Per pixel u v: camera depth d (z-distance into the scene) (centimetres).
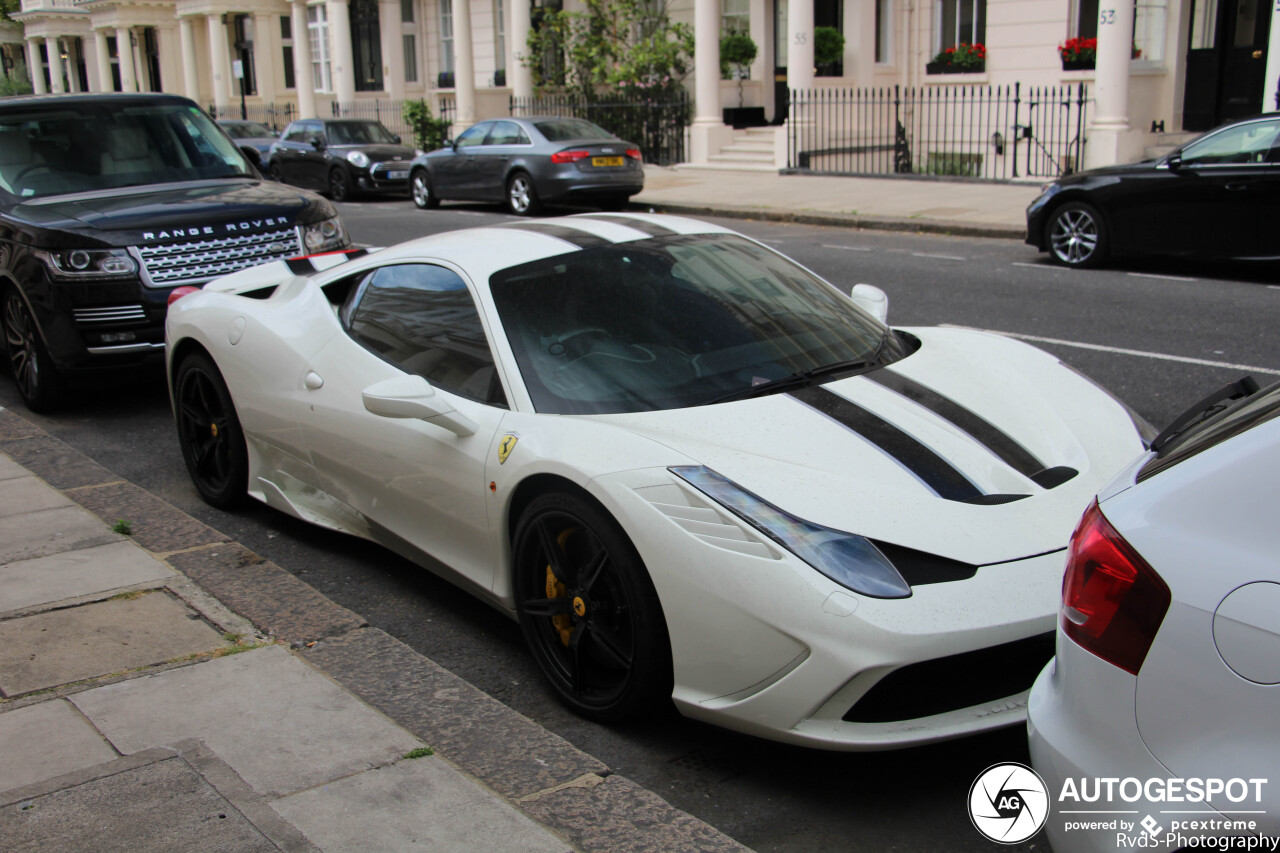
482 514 349
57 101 793
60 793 264
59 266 647
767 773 296
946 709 268
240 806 256
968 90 2042
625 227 429
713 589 276
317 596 397
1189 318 809
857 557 269
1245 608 173
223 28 3572
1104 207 1033
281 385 452
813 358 370
